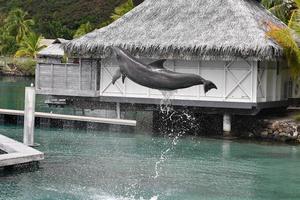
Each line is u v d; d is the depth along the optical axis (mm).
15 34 123125
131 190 20469
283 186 21531
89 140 32531
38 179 21953
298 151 29406
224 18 34125
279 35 33375
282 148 30391
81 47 36531
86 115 42500
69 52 37094
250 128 34031
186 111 35781
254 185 21641
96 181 21844
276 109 37812
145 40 34656
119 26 37062
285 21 50281
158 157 27359
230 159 27000
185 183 21812
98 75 37375
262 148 30359
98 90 37375
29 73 98250
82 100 38562
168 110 36219
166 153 28516
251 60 32094
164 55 33719
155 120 37219
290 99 38750
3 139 27109
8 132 34906
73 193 19859
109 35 36531
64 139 32750
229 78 33312
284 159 27109
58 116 37250
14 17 124750
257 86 32812
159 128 37062
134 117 41000
